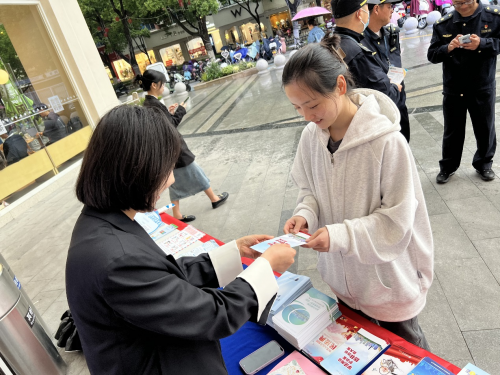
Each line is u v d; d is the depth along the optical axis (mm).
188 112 10469
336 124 1226
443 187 3338
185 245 2119
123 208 842
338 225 1151
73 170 7703
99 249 759
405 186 1118
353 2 2014
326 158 1262
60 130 7707
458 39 2768
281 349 1276
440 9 15672
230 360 1321
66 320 2459
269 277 933
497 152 3664
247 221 3701
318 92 1060
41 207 6258
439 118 4914
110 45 22875
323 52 1078
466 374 976
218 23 29000
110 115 800
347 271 1319
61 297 3193
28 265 4012
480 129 3057
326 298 1352
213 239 2129
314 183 1390
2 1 6582
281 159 5094
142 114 802
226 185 4730
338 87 1106
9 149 6629
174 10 19203
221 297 843
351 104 1211
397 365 1106
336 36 1227
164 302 758
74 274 771
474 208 2932
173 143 820
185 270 1115
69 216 5289
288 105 8016
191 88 17438
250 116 8023
